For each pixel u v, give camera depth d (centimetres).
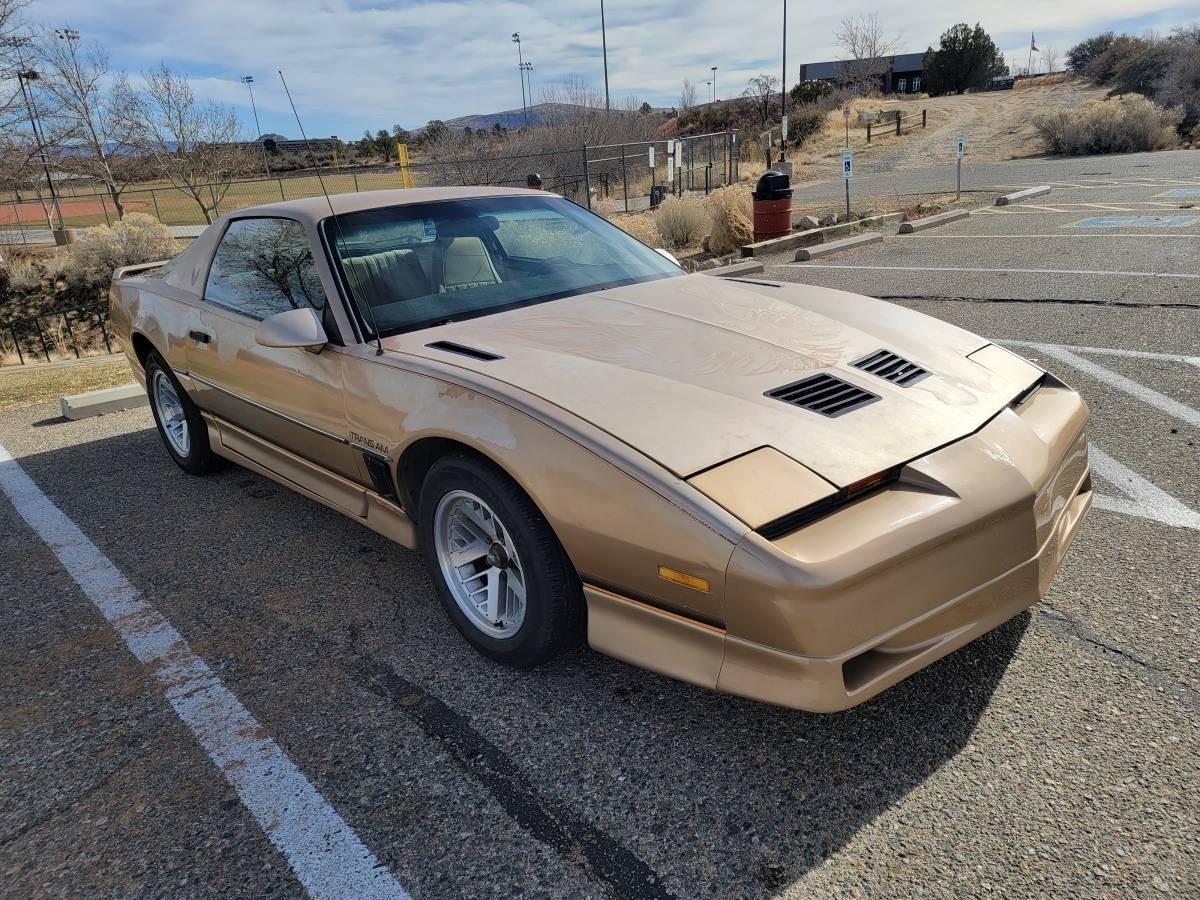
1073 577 281
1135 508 326
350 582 322
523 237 345
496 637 252
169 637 292
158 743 236
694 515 188
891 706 226
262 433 353
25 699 262
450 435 236
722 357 246
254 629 293
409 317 293
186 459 444
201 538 373
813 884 175
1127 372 488
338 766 221
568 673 253
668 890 176
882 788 199
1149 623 252
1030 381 257
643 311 289
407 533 283
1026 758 204
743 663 191
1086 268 795
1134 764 199
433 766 218
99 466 482
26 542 382
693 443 202
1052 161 2258
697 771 209
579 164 2717
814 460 199
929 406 226
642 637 209
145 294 428
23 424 583
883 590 185
